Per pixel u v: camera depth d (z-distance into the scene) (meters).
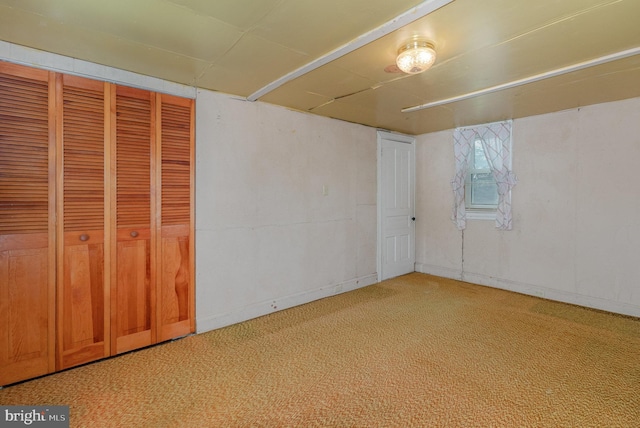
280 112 3.33
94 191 2.29
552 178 3.67
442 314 3.26
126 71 2.39
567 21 1.73
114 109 2.36
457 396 1.92
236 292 3.05
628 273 3.21
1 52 1.94
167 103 2.60
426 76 2.53
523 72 2.46
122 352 2.43
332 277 3.88
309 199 3.62
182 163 2.69
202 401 1.89
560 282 3.64
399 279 4.61
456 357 2.39
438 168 4.71
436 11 1.63
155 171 2.55
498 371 2.20
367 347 2.56
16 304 2.04
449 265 4.66
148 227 2.54
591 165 3.40
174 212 2.66
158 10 1.63
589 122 3.40
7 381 2.01
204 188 2.82
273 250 3.31
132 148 2.44
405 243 4.88
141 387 2.02
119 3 1.57
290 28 1.81
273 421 1.72
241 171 3.04
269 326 2.98
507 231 4.05
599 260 3.38
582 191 3.46
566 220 3.58
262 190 3.21
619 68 2.38
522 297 3.80
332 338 2.72
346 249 4.04
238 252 3.05
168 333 2.65
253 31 1.84
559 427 1.66
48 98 2.10
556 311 3.33
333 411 1.80
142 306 2.52
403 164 4.80
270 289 3.30
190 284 2.76
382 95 2.99
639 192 3.12
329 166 3.82
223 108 2.91
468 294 3.91
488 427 1.67
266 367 2.26
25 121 2.03
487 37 1.91
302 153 3.54
